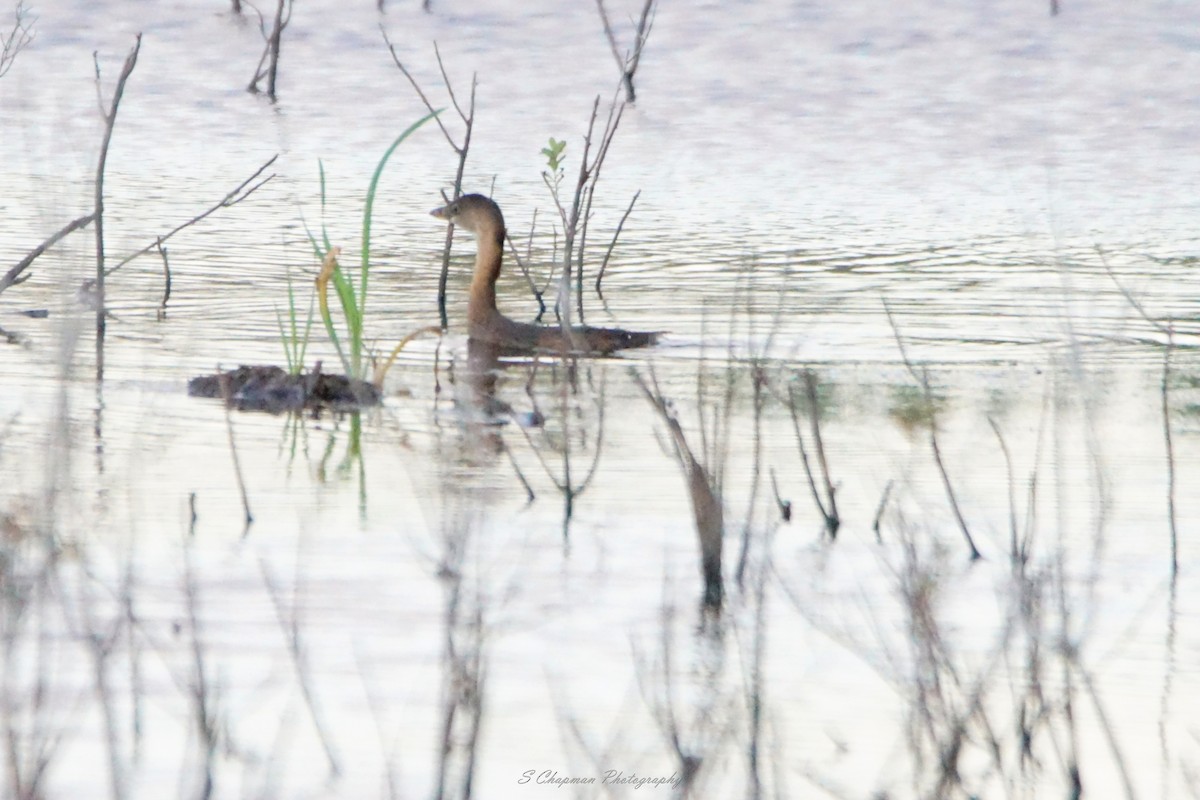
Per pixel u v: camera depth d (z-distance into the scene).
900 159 35.03
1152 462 15.73
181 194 29.86
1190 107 40.66
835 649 11.50
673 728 9.70
